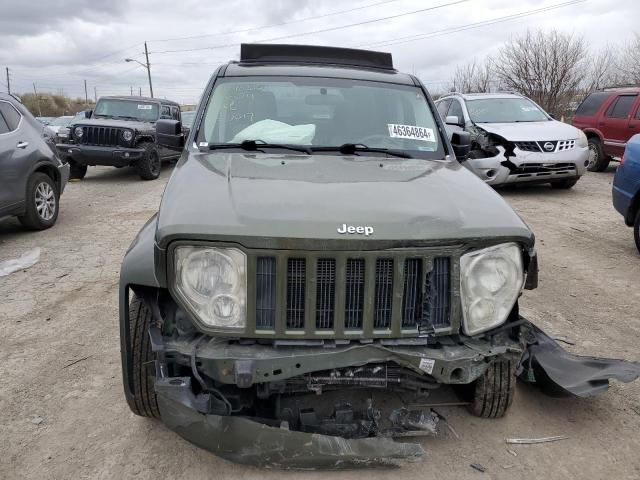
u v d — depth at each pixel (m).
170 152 14.45
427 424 3.05
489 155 10.00
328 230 2.44
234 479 2.76
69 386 3.61
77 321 4.63
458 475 2.81
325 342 2.50
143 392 2.90
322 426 2.71
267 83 3.98
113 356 4.02
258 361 2.41
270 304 2.48
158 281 2.51
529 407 3.43
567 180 10.52
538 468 2.88
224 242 2.43
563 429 3.21
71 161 12.82
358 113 3.86
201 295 2.47
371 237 2.44
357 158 3.48
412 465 2.86
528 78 31.80
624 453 3.01
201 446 2.55
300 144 3.61
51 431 3.14
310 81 4.03
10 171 6.90
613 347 4.20
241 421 2.48
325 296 2.48
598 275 5.89
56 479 2.76
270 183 2.86
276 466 2.57
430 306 2.55
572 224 8.11
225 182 2.87
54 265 6.14
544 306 5.02
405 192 2.84
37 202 7.56
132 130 12.40
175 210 2.57
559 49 31.31
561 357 3.28
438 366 2.51
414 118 3.94
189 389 2.45
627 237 7.43
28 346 4.17
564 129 10.14
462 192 2.94
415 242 2.48
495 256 2.62
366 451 2.54
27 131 7.48
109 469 2.84
